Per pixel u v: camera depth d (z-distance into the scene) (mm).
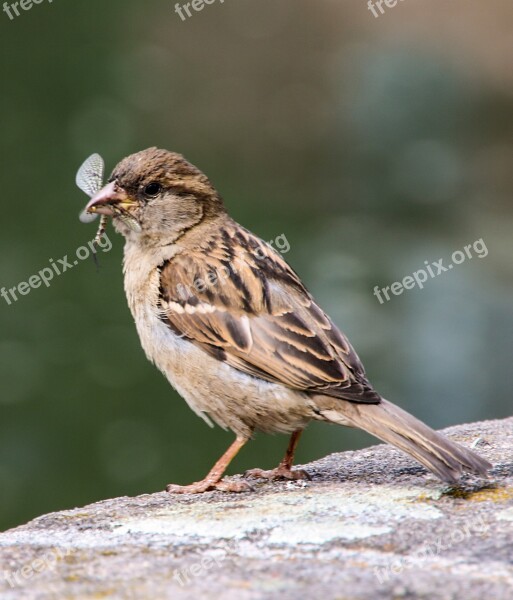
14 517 12953
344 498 5473
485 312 16562
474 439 6730
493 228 22703
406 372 15438
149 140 25203
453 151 26625
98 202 7043
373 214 23969
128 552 4707
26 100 24641
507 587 4137
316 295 18188
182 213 7008
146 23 28969
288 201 24594
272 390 6266
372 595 4074
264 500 5578
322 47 30391
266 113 28234
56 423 14688
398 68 28047
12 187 20672
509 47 28953
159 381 15719
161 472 13633
